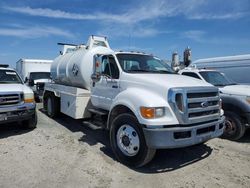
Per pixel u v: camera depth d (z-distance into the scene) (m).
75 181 4.45
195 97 4.77
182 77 5.66
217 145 6.58
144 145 4.75
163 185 4.36
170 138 4.45
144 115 4.60
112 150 5.99
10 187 4.21
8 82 8.31
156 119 4.53
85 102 7.38
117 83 5.79
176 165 5.23
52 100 9.50
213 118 5.09
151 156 4.80
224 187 4.33
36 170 4.87
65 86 8.21
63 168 4.96
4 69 8.78
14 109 6.91
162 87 4.78
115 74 5.97
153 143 4.48
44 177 4.58
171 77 5.46
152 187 4.29
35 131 7.69
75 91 7.36
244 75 10.09
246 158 5.67
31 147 6.18
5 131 7.70
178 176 4.72
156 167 5.12
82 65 7.57
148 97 4.76
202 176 4.73
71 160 5.37
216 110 5.25
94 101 6.74
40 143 6.49
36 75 17.38
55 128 8.09
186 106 4.56
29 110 7.28
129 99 5.04
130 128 5.05
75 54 8.45
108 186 4.29
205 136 4.86
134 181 4.49
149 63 6.47
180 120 4.56
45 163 5.20
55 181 4.43
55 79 9.70
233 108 7.10
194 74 8.57
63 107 8.37
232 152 6.07
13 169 4.91
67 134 7.37
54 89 9.26
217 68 11.06
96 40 8.25
